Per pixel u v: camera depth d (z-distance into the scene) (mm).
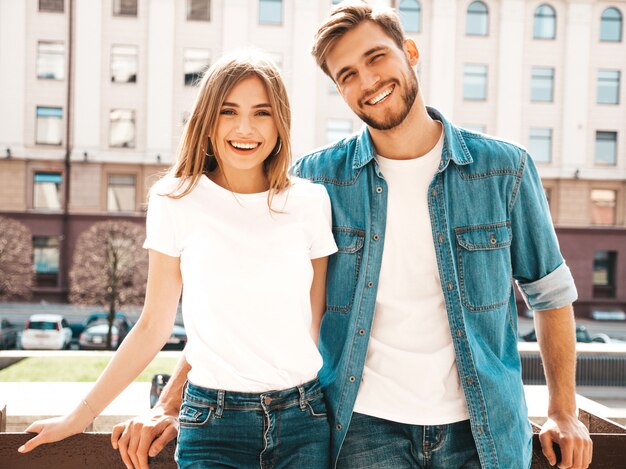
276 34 27281
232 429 1780
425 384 1927
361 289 2010
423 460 1917
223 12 27016
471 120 28234
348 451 1955
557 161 28531
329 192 2129
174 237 1869
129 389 6230
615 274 28516
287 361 1830
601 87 28672
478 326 1982
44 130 26562
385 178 2070
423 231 2021
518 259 2068
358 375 1960
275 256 1858
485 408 1903
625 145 28641
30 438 1913
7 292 24531
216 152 1964
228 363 1803
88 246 22484
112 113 26750
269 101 1907
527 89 28359
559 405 2012
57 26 26375
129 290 21469
